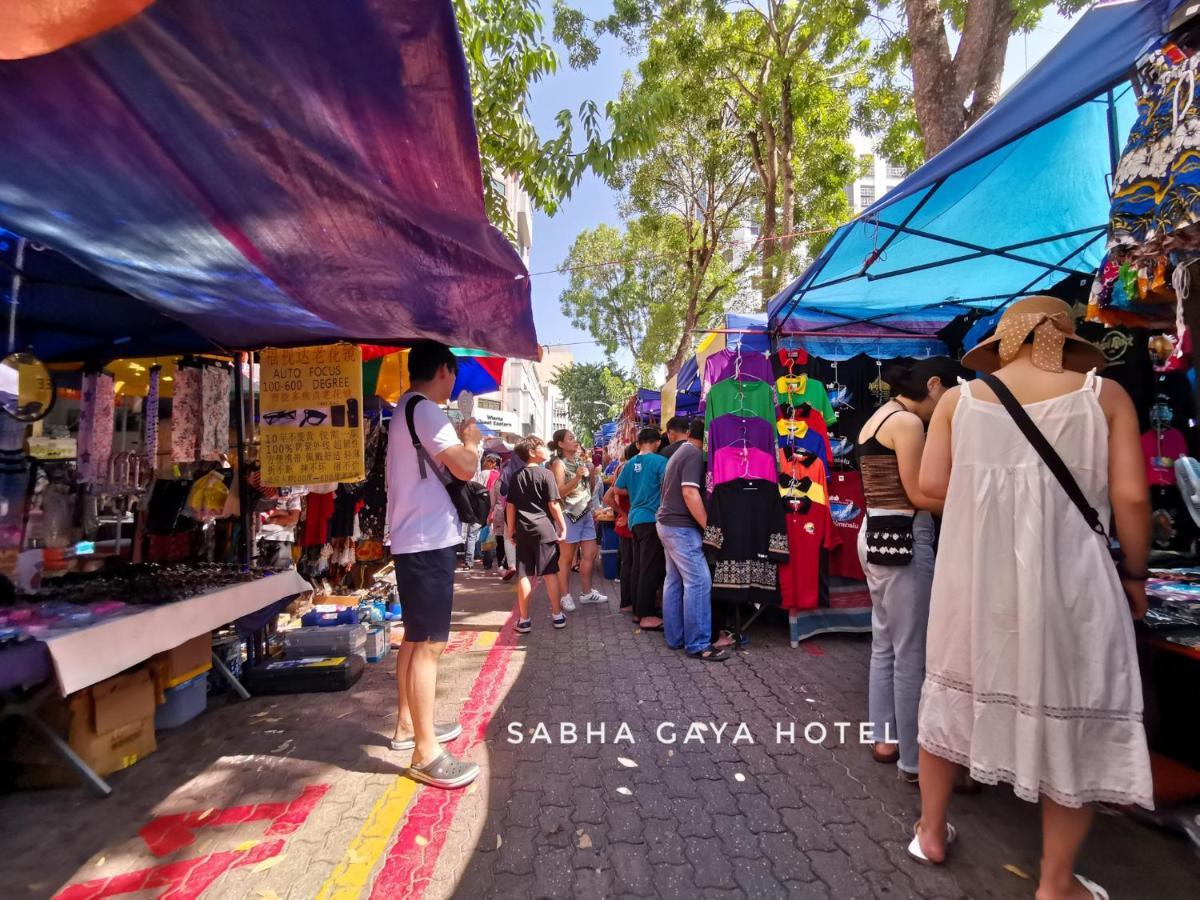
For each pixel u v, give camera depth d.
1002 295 5.47
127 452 4.12
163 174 1.88
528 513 5.81
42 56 1.33
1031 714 1.90
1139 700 1.90
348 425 4.22
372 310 3.10
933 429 2.33
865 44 11.62
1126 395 2.01
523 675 4.57
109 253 2.50
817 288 4.78
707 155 14.97
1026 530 1.97
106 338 4.09
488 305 3.17
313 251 2.45
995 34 5.12
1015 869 2.28
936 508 2.64
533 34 5.13
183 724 3.71
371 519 6.55
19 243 2.70
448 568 3.13
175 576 4.03
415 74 1.66
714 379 5.39
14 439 3.42
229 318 3.60
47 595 3.40
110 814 2.74
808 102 11.20
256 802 2.83
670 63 11.53
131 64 1.41
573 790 2.91
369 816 2.71
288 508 5.29
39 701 2.88
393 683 4.46
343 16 1.41
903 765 2.93
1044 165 3.62
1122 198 1.97
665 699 4.03
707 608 4.92
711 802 2.79
